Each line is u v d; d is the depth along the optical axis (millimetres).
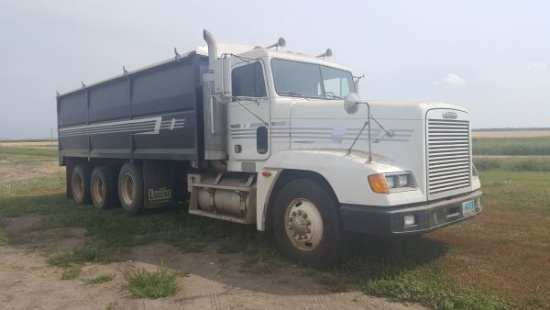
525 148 38625
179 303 4539
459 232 7066
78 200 11555
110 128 10086
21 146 79500
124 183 9695
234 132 7070
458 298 4316
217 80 6738
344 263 5492
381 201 4828
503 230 7176
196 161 7371
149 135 8648
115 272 5648
